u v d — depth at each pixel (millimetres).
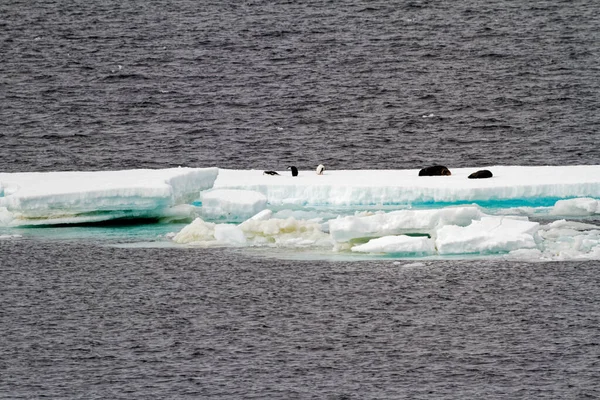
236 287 98688
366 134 197875
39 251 109750
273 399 76062
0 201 120938
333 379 79062
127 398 76250
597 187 124688
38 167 173125
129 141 192375
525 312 91500
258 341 86375
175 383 78625
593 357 82062
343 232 106938
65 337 87250
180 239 112500
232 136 196500
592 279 98750
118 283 100188
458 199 123312
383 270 102250
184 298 96062
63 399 76062
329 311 92500
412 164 175875
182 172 123375
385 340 86250
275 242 111562
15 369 81000
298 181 130250
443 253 106250
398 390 77188
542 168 137375
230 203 120250
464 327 88625
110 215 118375
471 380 78625
